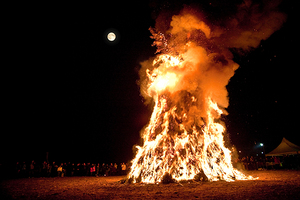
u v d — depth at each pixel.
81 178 21.67
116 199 9.11
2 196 10.38
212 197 8.73
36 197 10.03
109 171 27.22
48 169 24.09
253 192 9.48
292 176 15.59
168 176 13.81
